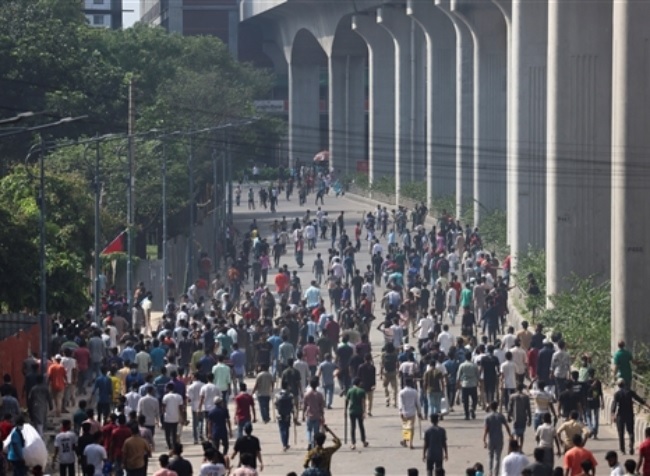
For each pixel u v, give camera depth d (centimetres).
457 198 19775
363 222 19838
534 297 11706
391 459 7169
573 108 11650
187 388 8125
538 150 14475
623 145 9219
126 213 15962
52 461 6881
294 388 8062
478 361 8188
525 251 14250
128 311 11906
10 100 17125
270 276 15762
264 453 7350
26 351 9100
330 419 8300
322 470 5619
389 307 11719
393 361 8762
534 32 14500
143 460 6150
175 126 18650
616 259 9312
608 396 8138
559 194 11731
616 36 9294
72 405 8581
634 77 9169
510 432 6600
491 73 18812
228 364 8738
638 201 9188
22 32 17325
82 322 10194
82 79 17738
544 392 7150
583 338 9438
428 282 14188
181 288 15925
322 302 10919
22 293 9838
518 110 14538
